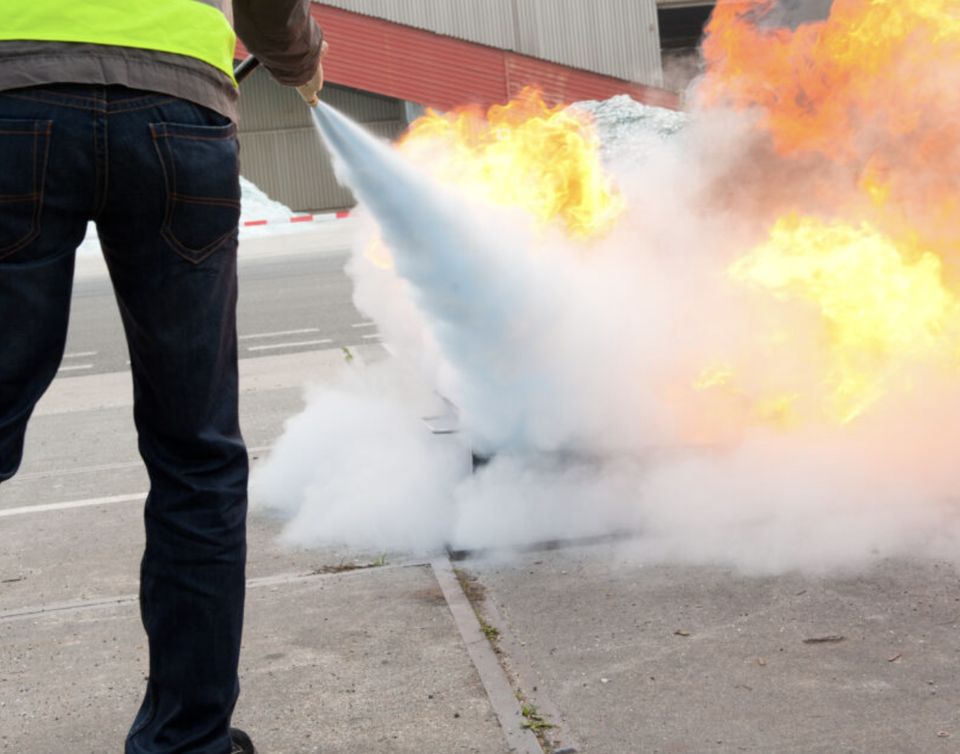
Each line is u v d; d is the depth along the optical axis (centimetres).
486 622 288
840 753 217
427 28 3150
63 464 503
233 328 206
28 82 177
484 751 225
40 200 179
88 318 1183
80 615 314
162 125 183
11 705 261
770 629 274
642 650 267
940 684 242
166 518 202
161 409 200
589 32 3198
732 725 230
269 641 285
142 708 213
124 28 183
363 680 260
